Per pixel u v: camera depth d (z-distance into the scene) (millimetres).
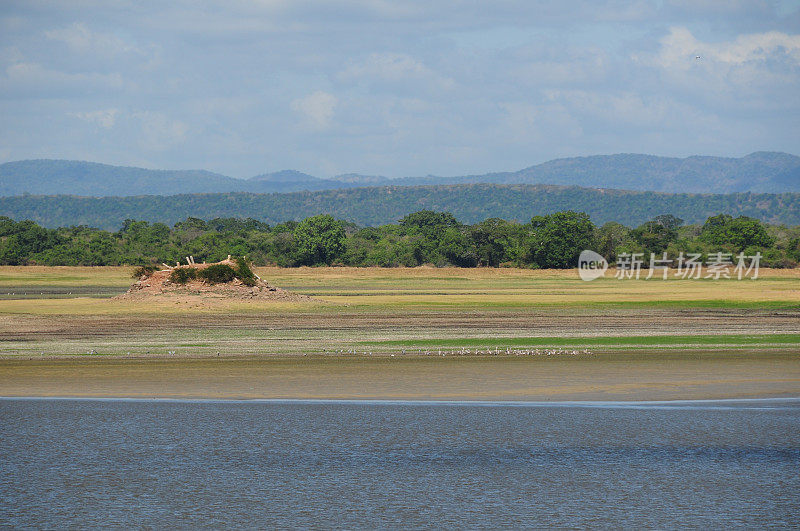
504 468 38688
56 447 42594
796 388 61062
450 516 31891
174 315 133250
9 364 75000
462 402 56156
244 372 69500
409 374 68250
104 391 60188
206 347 89000
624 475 37500
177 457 40688
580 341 95312
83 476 37188
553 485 35938
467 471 38188
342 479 36844
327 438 44938
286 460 40156
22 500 33719
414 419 50312
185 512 32312
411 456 41000
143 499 33906
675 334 104375
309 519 31531
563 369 70938
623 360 77188
